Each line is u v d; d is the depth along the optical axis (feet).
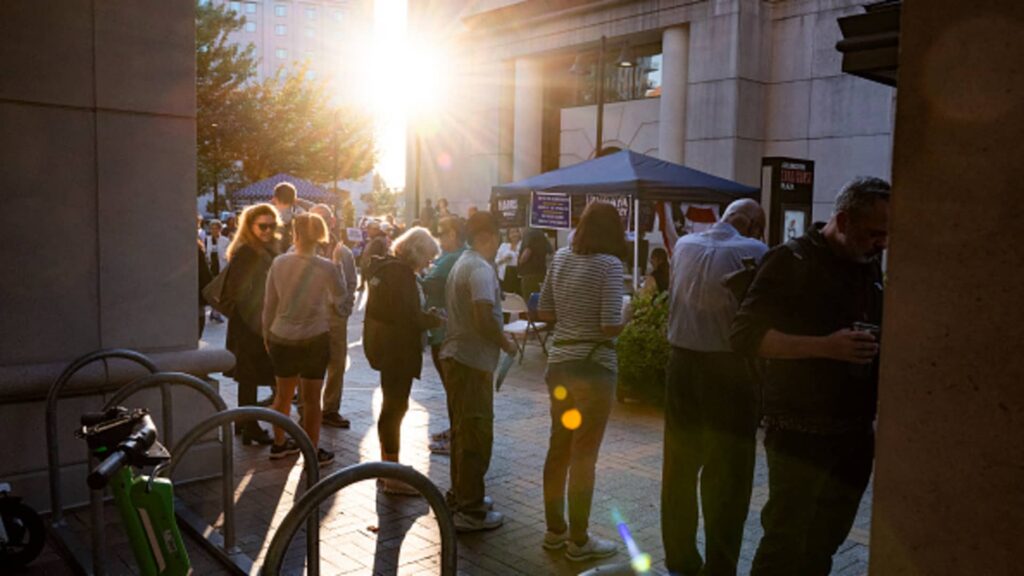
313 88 122.42
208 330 45.06
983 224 5.49
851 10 57.06
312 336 19.24
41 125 16.76
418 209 87.25
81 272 17.40
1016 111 5.32
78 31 17.02
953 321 5.64
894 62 9.73
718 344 12.60
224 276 21.65
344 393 28.96
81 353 17.46
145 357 16.31
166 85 18.19
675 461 13.23
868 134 56.65
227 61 109.40
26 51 16.48
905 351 5.89
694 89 62.49
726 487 12.70
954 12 5.59
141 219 18.08
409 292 17.52
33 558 14.20
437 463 20.48
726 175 60.54
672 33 64.34
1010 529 5.41
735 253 12.70
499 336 15.43
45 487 16.89
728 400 12.64
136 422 9.69
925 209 5.77
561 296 14.11
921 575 5.83
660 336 26.61
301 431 11.50
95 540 12.80
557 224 35.78
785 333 10.03
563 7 71.87
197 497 17.80
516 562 14.55
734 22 59.41
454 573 8.21
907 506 5.90
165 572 9.85
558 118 78.18
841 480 10.15
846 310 10.02
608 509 17.39
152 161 18.13
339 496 17.87
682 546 13.38
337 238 32.50
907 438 5.89
